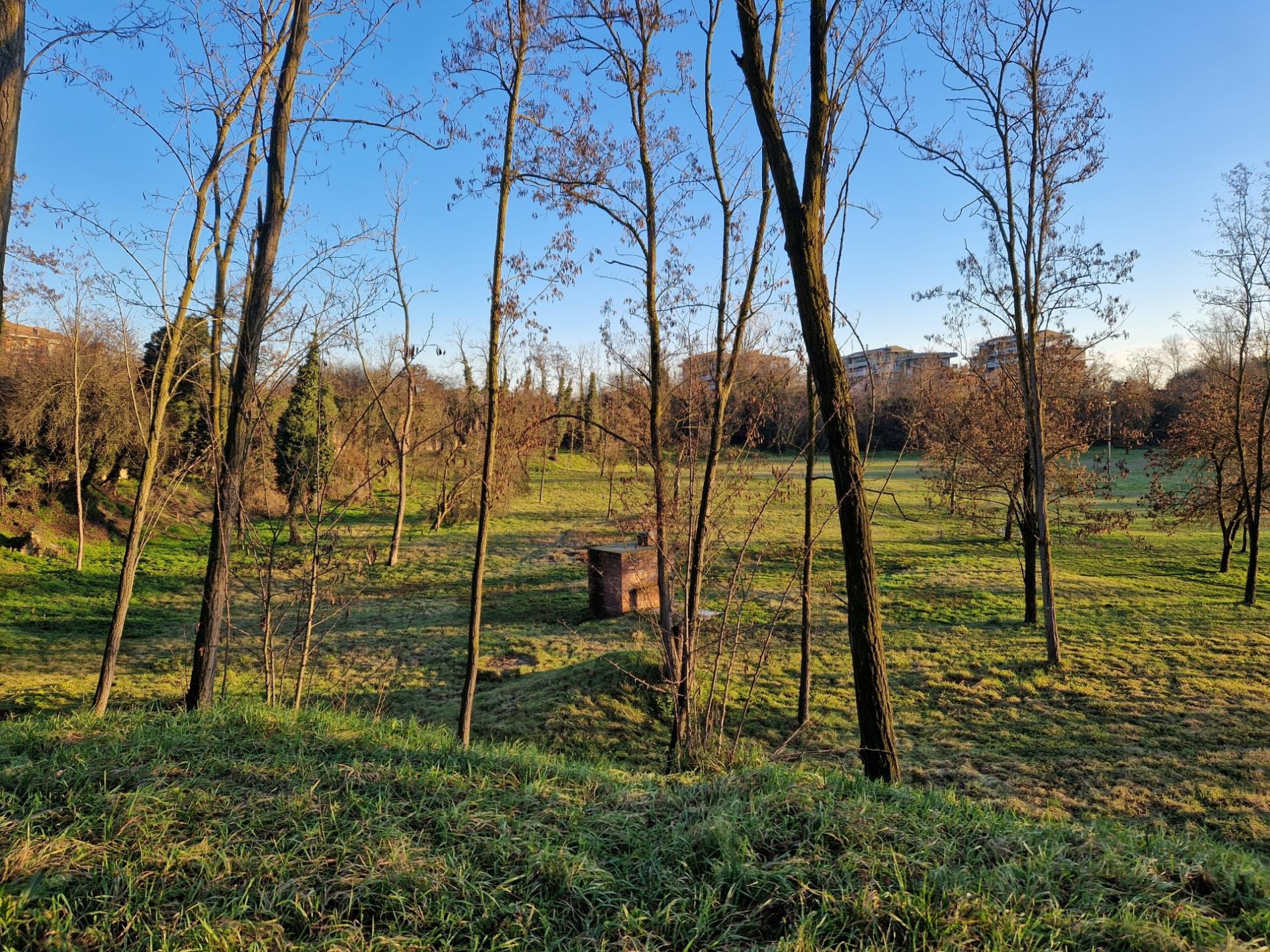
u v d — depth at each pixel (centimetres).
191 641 1625
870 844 383
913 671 1302
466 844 397
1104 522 1675
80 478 2442
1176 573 2256
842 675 1269
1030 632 1530
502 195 848
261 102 884
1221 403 2212
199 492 2728
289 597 1927
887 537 2939
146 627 1759
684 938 324
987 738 1012
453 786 481
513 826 424
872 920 316
